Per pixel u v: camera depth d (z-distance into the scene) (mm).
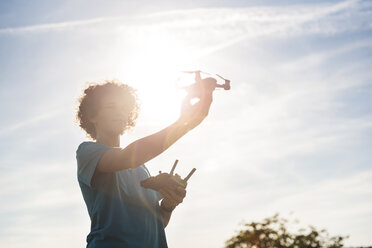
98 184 2061
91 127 2393
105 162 1899
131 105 2312
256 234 43875
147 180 2135
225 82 1767
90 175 1959
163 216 2309
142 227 2098
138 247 2033
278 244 43125
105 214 2041
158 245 2215
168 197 2195
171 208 2287
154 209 2248
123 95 2262
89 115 2277
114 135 2234
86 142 2090
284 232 44094
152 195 2275
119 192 2086
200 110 1722
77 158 2062
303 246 41594
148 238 2105
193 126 1737
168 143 1732
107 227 2004
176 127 1727
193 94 1744
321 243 41844
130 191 2141
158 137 1725
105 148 1978
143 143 1734
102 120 2219
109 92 2234
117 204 2061
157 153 1740
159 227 2264
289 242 43531
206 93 1730
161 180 2125
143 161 1762
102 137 2211
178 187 2160
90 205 2115
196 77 1760
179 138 1745
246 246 44344
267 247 43312
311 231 42312
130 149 1768
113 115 2205
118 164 1838
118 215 2041
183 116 1731
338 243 40531
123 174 2164
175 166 2160
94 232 2037
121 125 2229
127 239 2014
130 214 2084
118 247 1978
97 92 2248
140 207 2145
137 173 2283
